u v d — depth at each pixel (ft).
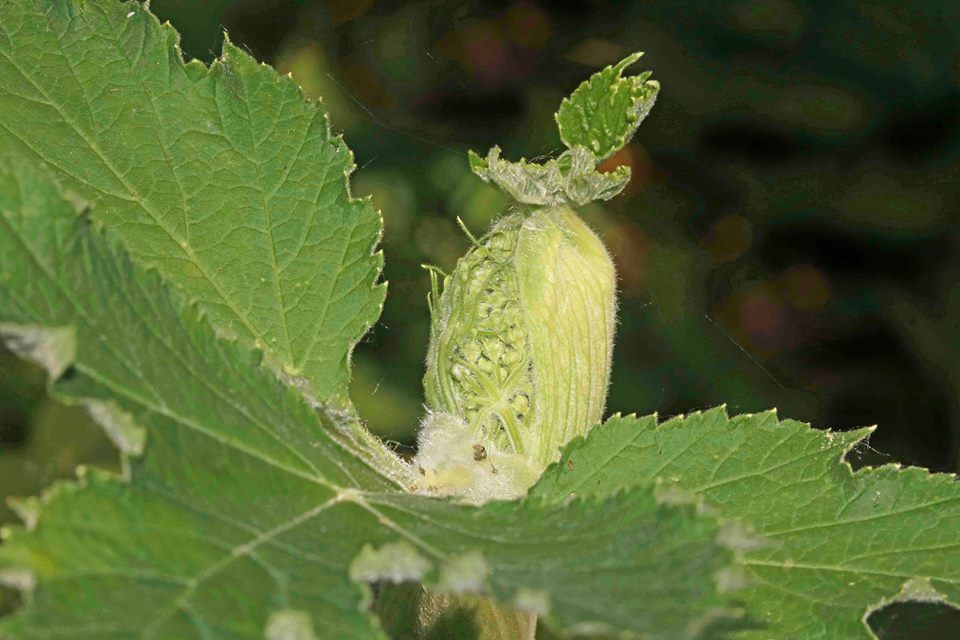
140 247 2.23
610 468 2.20
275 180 2.24
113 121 2.23
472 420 2.22
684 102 3.73
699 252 3.73
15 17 2.22
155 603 1.83
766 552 2.19
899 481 2.20
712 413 2.21
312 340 2.23
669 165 3.79
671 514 1.92
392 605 2.22
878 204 3.66
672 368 3.54
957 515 2.19
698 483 2.21
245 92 2.24
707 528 1.92
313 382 2.22
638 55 2.18
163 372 1.94
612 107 2.18
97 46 2.23
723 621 1.90
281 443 1.99
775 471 2.21
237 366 2.00
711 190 3.78
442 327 2.23
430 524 1.96
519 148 3.86
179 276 2.23
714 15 3.70
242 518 1.91
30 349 1.88
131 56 2.23
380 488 2.03
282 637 1.84
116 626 1.81
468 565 1.89
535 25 3.91
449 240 3.41
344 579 1.89
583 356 2.24
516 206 2.24
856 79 3.63
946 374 3.62
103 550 1.85
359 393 3.16
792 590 2.17
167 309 1.98
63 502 1.86
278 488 1.96
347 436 2.19
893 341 3.76
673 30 3.77
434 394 2.24
